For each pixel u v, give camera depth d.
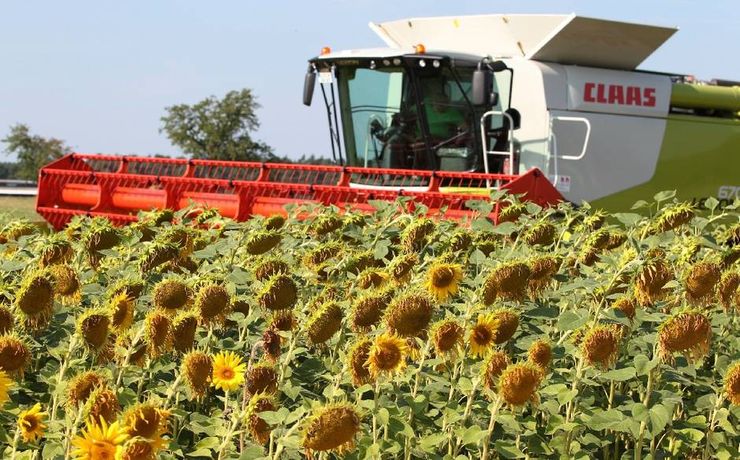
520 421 3.71
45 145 65.44
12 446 3.00
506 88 16.72
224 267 4.59
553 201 11.90
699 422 4.00
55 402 3.16
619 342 3.66
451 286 3.78
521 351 4.21
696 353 3.63
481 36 18.11
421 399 3.60
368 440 3.37
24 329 3.63
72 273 3.95
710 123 18.66
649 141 17.89
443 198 11.81
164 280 3.79
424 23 18.72
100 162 14.95
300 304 4.29
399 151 16.16
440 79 16.02
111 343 3.63
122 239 4.61
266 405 3.10
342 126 16.64
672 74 18.97
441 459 3.45
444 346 3.50
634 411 3.60
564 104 16.91
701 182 18.53
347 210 6.11
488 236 5.18
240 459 3.00
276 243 4.89
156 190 13.79
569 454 3.73
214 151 55.44
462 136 16.16
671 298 4.36
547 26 17.16
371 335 3.57
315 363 3.87
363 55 16.03
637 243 3.85
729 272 4.22
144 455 2.41
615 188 17.50
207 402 3.95
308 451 2.93
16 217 5.80
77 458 2.45
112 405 2.86
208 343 3.84
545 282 4.02
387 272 4.24
